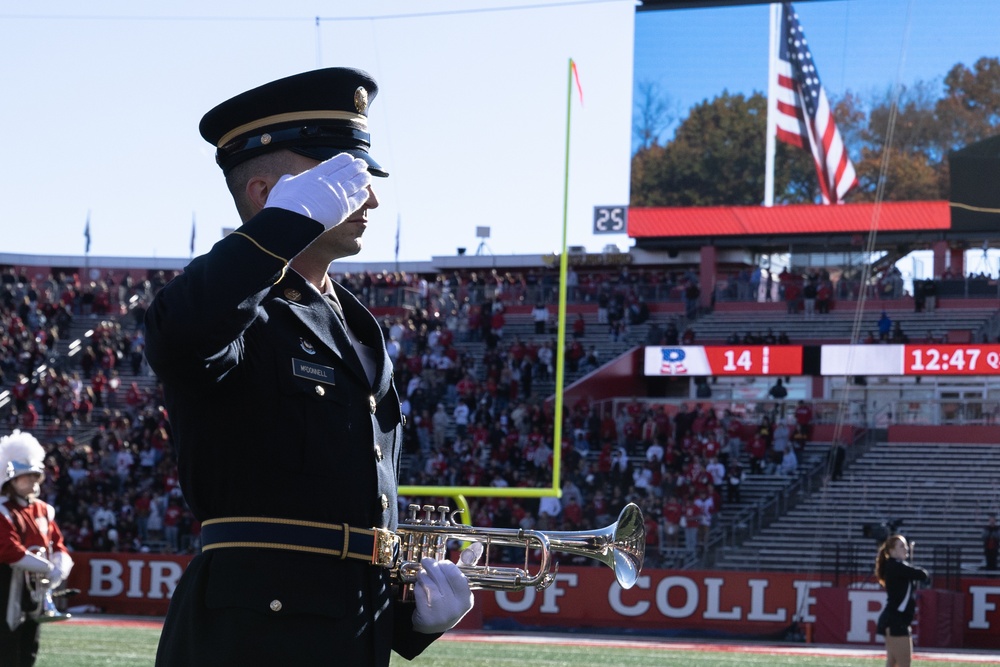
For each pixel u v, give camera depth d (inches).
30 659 311.1
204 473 97.8
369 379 105.0
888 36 1245.1
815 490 1002.1
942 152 1230.9
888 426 1078.4
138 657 549.0
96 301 1430.9
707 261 1325.0
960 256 1323.8
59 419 1177.4
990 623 792.3
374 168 105.5
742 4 1295.5
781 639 814.5
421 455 1073.5
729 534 952.3
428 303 1352.1
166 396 100.4
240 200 106.8
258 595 94.8
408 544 111.1
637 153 1333.7
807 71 1277.1
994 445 1047.6
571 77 876.0
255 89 104.5
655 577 842.2
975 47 1222.3
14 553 296.4
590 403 1162.6
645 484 975.6
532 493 813.9
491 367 1186.6
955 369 1120.2
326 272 107.9
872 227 1251.8
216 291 88.8
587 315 1333.7
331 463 98.2
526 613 853.2
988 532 867.4
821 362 1150.3
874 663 630.5
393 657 599.8
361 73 106.9
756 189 1295.5
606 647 713.6
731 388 1230.9
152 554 922.1
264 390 96.7
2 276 1478.8
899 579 456.4
